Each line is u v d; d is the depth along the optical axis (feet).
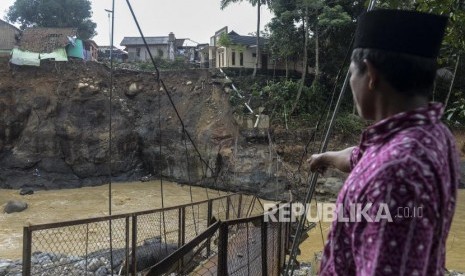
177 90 86.28
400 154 3.46
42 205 61.98
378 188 3.42
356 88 4.29
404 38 3.84
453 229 47.70
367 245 3.43
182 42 145.89
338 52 84.07
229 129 76.23
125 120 82.74
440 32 3.95
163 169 81.20
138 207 61.52
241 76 89.81
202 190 74.13
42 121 78.74
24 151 77.46
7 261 31.81
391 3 13.93
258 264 16.42
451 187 3.80
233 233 17.95
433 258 3.54
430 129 3.67
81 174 78.74
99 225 39.37
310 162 6.61
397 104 3.99
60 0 135.13
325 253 4.04
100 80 83.82
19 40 91.35
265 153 71.10
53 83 81.10
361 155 4.07
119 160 81.25
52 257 26.96
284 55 86.48
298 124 75.36
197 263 17.57
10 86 79.15
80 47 93.76
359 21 4.30
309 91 79.00
